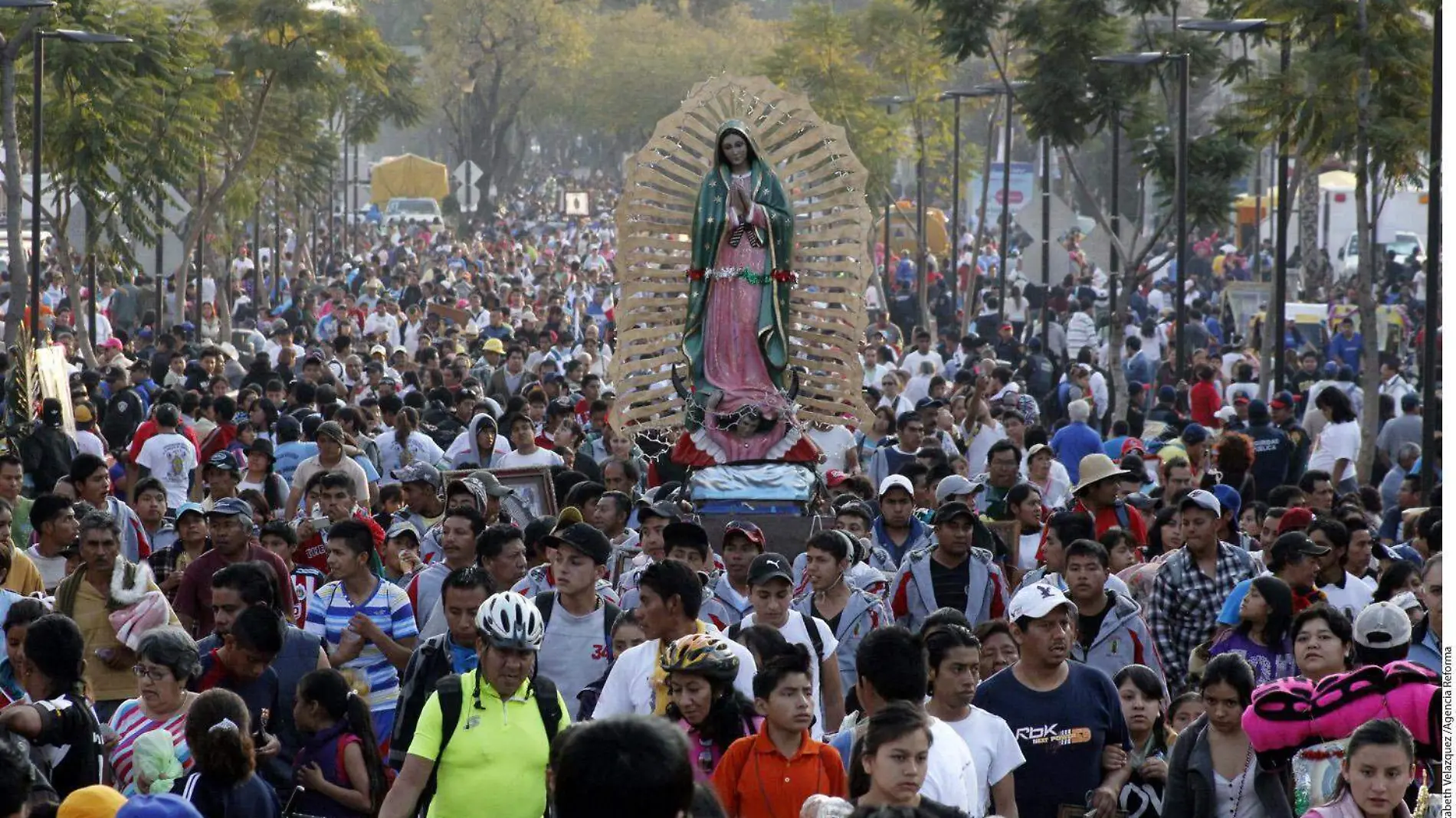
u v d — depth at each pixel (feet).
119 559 50.72
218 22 174.60
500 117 471.62
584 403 104.01
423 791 38.60
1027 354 164.04
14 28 136.26
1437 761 36.60
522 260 333.21
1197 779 38.73
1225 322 207.62
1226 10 141.28
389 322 183.83
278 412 94.27
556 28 427.33
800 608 52.08
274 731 43.65
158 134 147.23
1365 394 114.73
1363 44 111.34
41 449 82.23
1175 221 156.15
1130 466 79.71
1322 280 239.30
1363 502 83.25
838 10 442.91
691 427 78.64
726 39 470.39
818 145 80.07
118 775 41.73
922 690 36.09
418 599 54.13
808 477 77.41
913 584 55.36
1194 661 51.34
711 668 36.06
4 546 51.70
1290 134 117.60
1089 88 148.05
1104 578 49.52
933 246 279.08
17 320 129.80
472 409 99.71
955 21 156.15
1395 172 112.57
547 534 53.42
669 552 51.11
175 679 41.60
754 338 78.07
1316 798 36.35
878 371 131.64
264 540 59.00
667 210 79.77
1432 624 47.01
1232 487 78.18
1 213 194.49
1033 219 167.63
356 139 267.59
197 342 162.50
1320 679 42.09
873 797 30.96
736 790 35.19
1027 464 81.35
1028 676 40.27
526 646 36.35
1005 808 37.40
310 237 355.56
